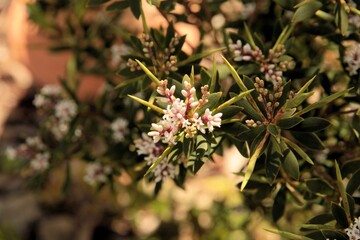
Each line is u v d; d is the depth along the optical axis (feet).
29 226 2.47
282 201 1.23
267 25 1.36
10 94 2.82
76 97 1.53
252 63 1.18
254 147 1.05
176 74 1.16
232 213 2.06
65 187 1.51
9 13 2.58
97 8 1.80
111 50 1.65
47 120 1.54
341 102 1.24
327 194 1.17
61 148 1.50
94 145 1.77
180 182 1.22
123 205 2.48
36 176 1.52
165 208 2.35
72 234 2.46
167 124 1.01
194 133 1.01
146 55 1.16
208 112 1.02
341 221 1.08
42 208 2.52
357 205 1.18
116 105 1.52
